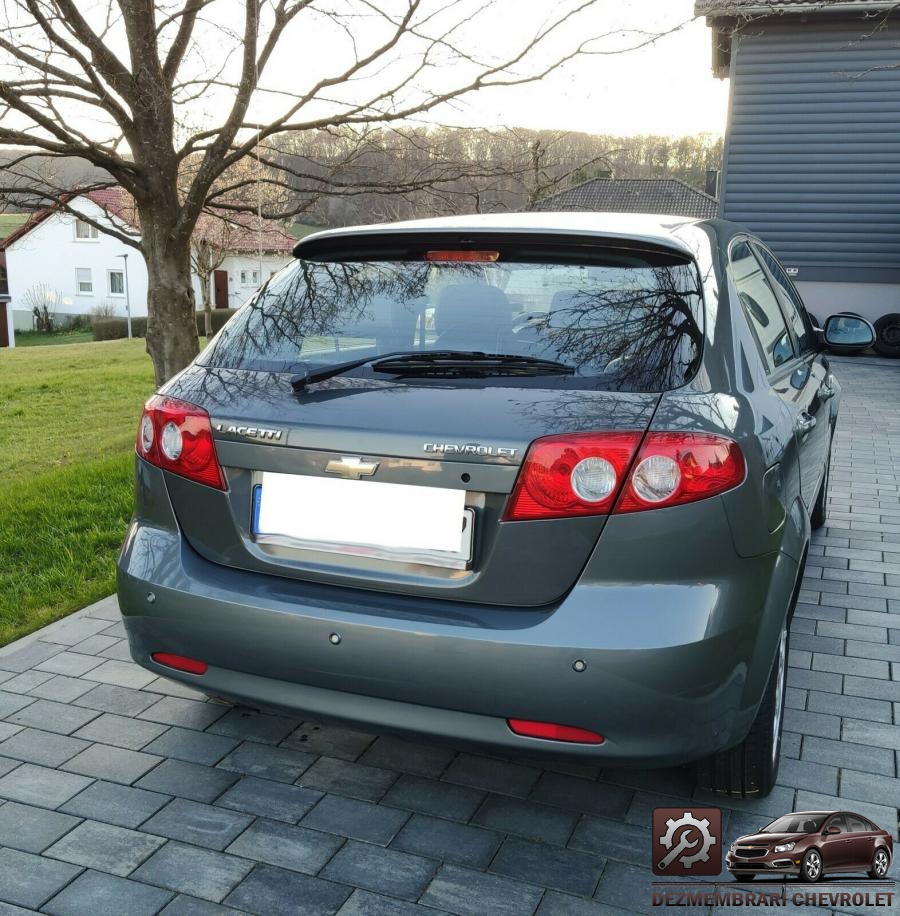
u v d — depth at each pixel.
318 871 2.41
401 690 2.23
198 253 31.02
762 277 3.43
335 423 2.30
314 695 2.36
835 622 4.12
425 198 6.26
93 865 2.42
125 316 57.31
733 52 17.62
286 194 6.61
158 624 2.50
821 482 4.75
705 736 2.21
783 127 17.80
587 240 2.57
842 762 2.94
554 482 2.13
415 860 2.46
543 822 2.62
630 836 2.56
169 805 2.69
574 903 2.30
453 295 2.57
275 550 2.42
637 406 2.19
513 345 2.39
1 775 2.83
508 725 2.20
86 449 11.44
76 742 3.03
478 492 2.21
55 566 4.71
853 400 11.55
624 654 2.09
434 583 2.25
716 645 2.15
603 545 2.14
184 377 2.65
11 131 5.10
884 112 17.30
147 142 5.72
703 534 2.15
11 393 17.86
